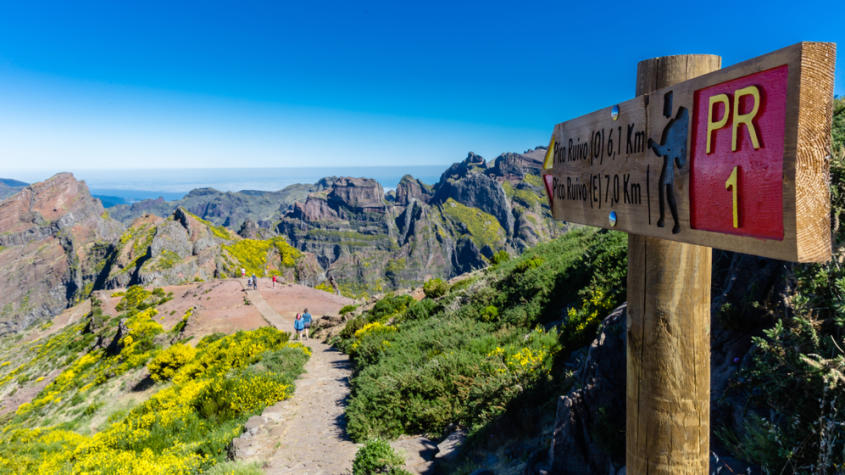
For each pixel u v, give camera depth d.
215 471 8.32
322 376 16.08
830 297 2.45
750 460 2.93
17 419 29.91
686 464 1.72
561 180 2.31
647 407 1.79
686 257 1.66
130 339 37.19
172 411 13.52
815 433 2.18
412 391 10.24
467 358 10.47
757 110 1.05
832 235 2.33
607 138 1.81
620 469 4.43
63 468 11.60
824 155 0.96
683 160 1.34
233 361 20.98
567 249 17.36
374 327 20.00
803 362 2.34
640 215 1.59
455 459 7.32
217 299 45.25
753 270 4.11
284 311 40.00
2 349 85.44
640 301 1.79
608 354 5.20
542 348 8.95
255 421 10.98
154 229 173.12
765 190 1.04
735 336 3.93
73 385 34.62
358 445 9.32
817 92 0.93
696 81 1.27
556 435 5.16
